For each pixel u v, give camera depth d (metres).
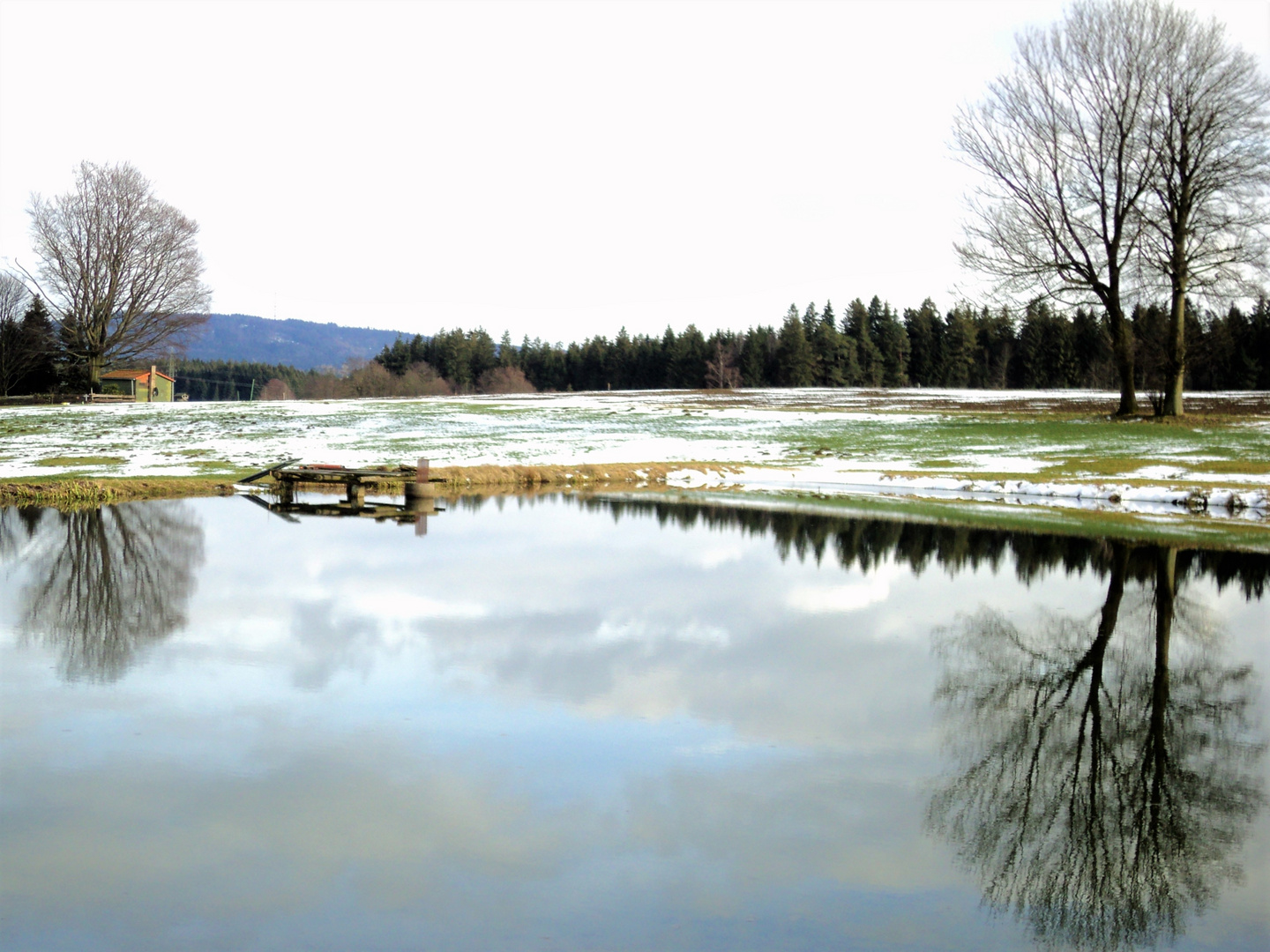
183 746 6.66
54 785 5.96
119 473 30.84
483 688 8.12
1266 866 5.24
